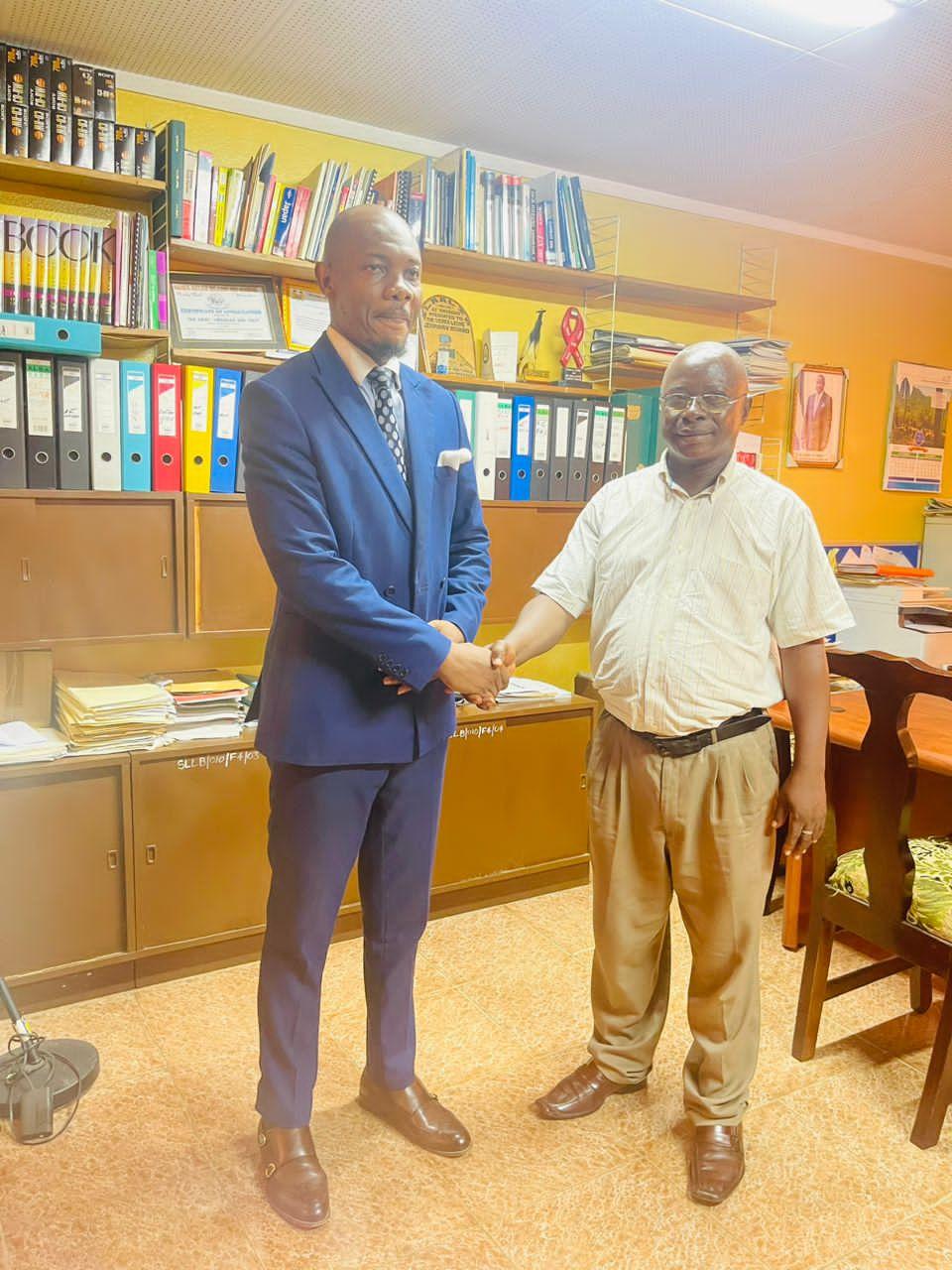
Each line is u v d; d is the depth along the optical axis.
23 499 2.20
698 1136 1.70
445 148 3.04
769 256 3.81
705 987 1.70
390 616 1.43
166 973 2.35
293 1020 1.59
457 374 3.05
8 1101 1.80
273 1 2.15
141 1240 1.52
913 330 4.31
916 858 2.02
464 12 2.21
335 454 1.46
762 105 2.73
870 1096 1.94
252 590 2.51
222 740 2.32
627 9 2.20
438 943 2.58
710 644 1.58
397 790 1.61
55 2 2.15
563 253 3.06
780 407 3.97
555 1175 1.69
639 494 1.69
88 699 2.21
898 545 4.45
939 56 2.41
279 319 2.64
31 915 2.15
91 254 2.29
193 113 2.64
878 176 3.30
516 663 1.72
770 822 1.64
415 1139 1.75
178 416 2.37
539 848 2.86
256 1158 1.72
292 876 1.56
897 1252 1.53
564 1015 2.23
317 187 2.57
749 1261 1.50
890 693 1.80
